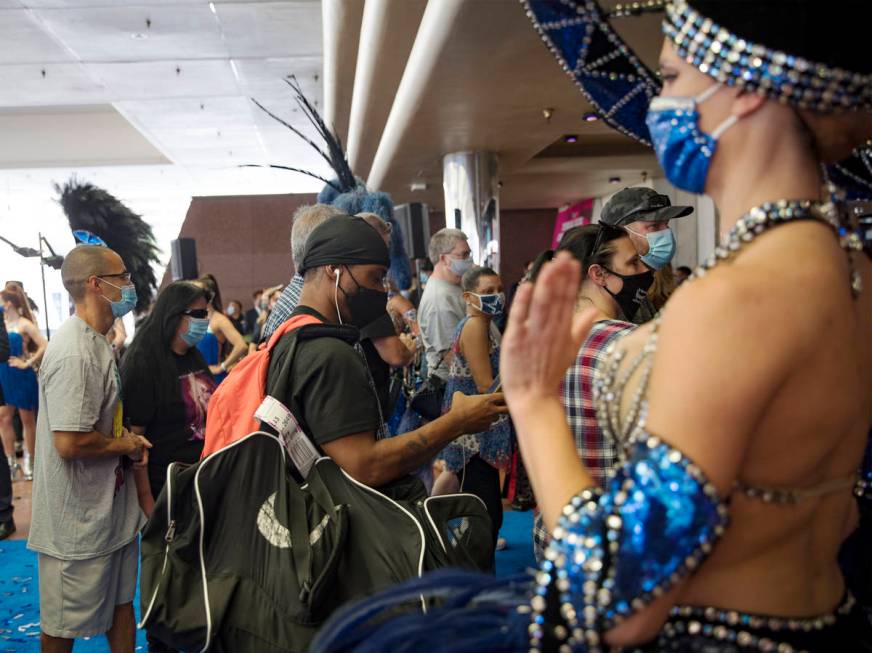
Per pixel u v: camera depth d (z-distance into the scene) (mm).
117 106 13406
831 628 892
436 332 4227
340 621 989
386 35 5926
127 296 2766
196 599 1625
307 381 1819
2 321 5871
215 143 15992
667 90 898
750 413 764
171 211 22031
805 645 859
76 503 2607
